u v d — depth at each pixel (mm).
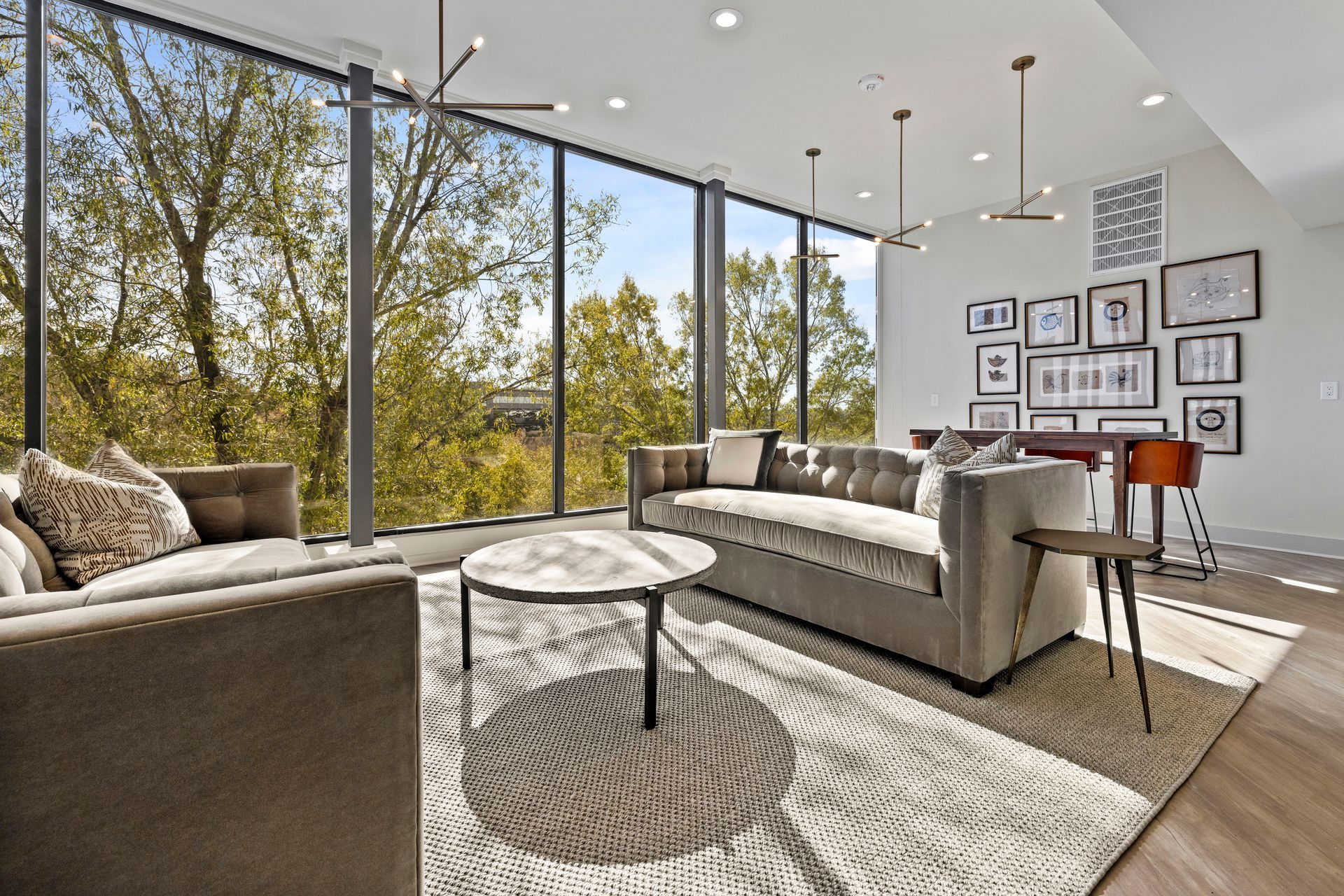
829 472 3293
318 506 3318
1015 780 1466
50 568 1635
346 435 3385
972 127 4043
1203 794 1431
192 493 2256
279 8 2852
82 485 1777
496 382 3932
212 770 742
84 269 2717
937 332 5992
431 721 1744
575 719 1757
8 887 653
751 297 5367
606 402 4453
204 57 2973
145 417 2855
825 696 1916
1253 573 3428
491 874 1159
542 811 1345
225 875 760
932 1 2820
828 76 3434
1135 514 4605
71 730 669
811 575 2455
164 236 2891
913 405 6211
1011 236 5430
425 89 3539
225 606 742
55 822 668
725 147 4352
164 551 1945
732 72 3406
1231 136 2867
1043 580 2164
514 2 2828
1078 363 5000
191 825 736
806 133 4137
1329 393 3869
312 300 3266
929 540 2152
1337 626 2564
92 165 2730
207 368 3000
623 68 3367
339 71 3268
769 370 5496
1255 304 4121
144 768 706
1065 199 5090
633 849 1228
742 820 1317
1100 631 2529
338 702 813
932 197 5379
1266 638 2430
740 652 2266
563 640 2375
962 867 1183
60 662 659
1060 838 1265
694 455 3754
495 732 1683
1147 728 1703
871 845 1242
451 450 3766
